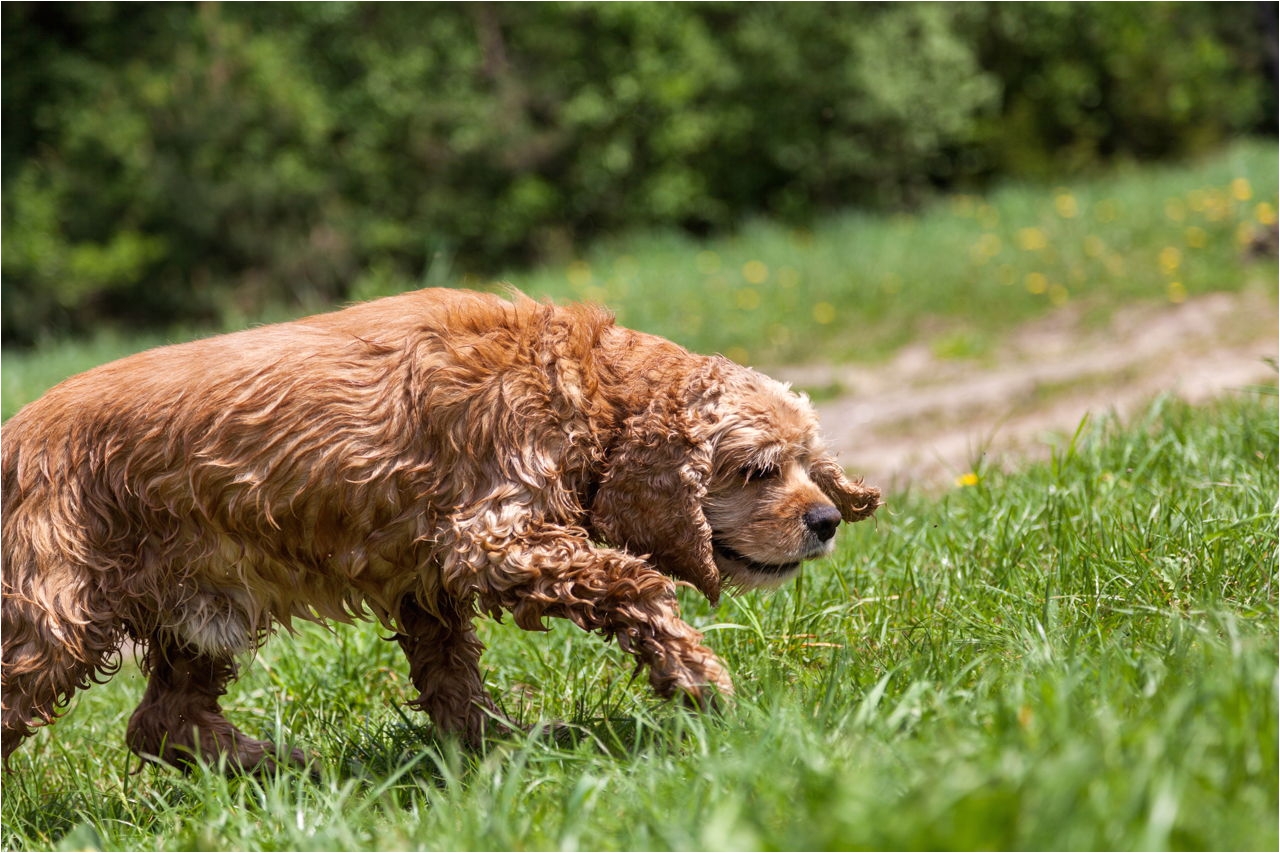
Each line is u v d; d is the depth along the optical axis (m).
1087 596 4.79
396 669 6.21
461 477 4.58
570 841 3.22
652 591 4.36
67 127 24.77
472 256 25.75
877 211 25.78
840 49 25.73
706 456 4.62
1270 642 3.83
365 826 4.02
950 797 2.75
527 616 4.50
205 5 25.25
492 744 5.09
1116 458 6.53
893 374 14.02
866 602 5.39
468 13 26.28
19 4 24.72
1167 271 15.05
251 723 5.93
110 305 24.33
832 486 5.07
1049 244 17.06
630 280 18.77
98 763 5.67
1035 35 26.80
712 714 4.21
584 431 4.68
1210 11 28.89
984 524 6.00
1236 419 7.02
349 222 24.56
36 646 4.64
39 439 4.75
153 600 4.79
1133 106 26.64
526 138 25.42
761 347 15.38
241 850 3.87
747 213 26.42
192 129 24.44
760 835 2.90
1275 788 2.94
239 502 4.62
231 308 23.67
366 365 4.66
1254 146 24.53
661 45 26.31
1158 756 2.88
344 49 26.00
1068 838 2.64
